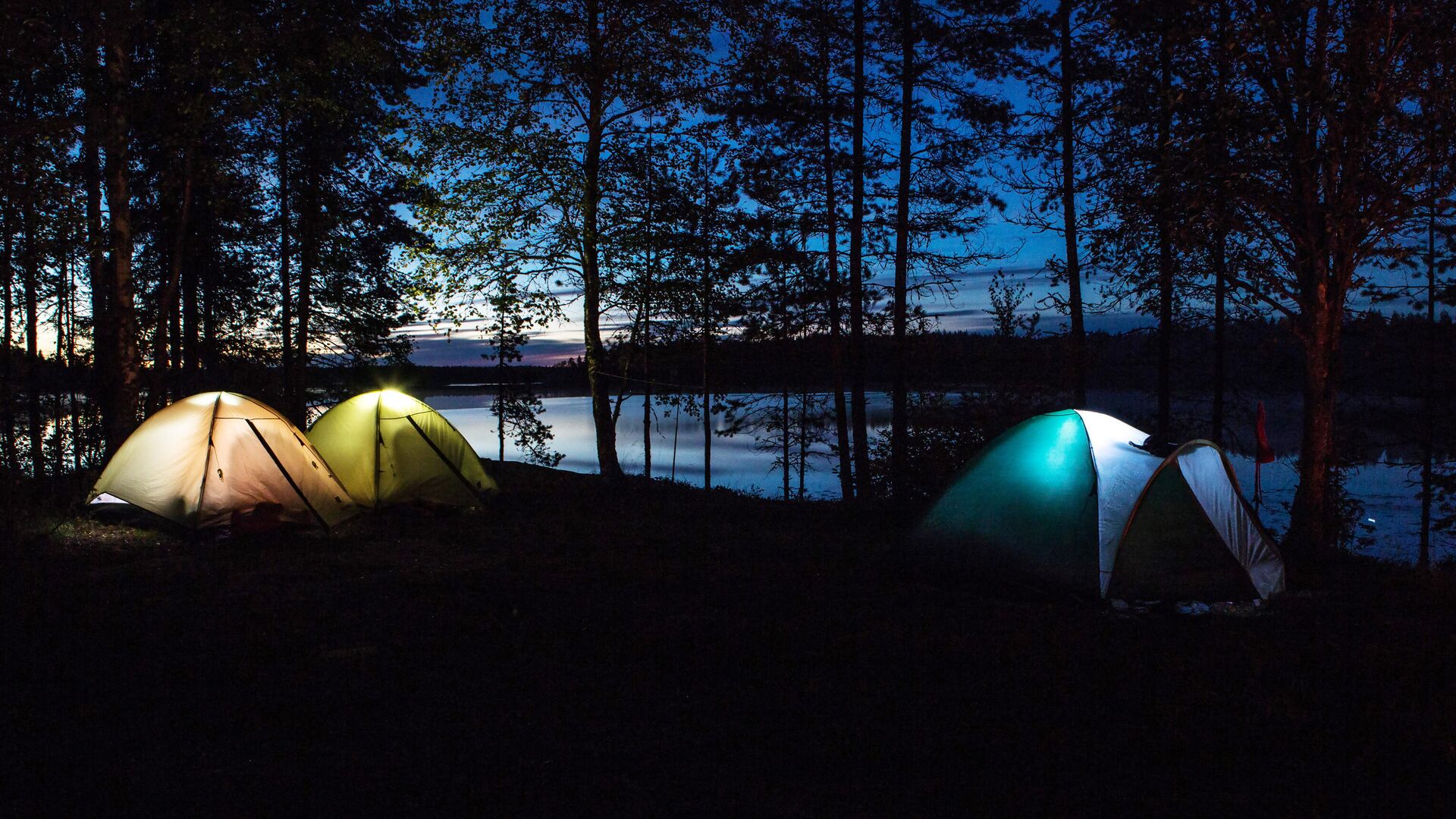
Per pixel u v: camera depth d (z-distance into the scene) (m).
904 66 18.27
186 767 4.44
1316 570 9.82
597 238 16.56
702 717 5.21
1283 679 5.93
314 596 8.18
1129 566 8.16
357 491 13.10
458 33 15.46
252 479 11.37
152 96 14.30
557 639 6.83
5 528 10.48
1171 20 11.32
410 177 16.39
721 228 19.22
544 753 4.68
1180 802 4.10
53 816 3.83
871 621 7.42
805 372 25.47
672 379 26.14
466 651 6.51
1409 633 7.11
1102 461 8.52
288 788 4.18
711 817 3.92
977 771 4.48
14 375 17.81
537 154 15.82
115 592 8.05
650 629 7.10
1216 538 8.27
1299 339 12.09
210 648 6.44
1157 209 12.25
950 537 9.01
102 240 13.90
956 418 14.96
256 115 16.14
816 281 20.83
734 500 17.33
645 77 16.08
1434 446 22.31
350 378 25.11
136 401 13.73
